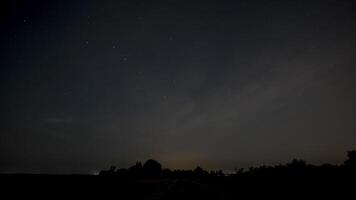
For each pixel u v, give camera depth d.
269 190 21.33
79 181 36.53
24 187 24.31
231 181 38.66
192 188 27.52
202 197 18.00
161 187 30.97
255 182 30.52
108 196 19.34
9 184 26.94
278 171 34.22
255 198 17.09
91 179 43.81
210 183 39.12
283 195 17.72
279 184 24.95
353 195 14.98
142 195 20.41
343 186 18.61
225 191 23.27
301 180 25.16
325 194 16.19
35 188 23.97
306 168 32.44
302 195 16.78
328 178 23.95
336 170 28.56
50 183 31.16
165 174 101.38
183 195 19.50
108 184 33.94
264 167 40.62
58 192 21.33
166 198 17.50
